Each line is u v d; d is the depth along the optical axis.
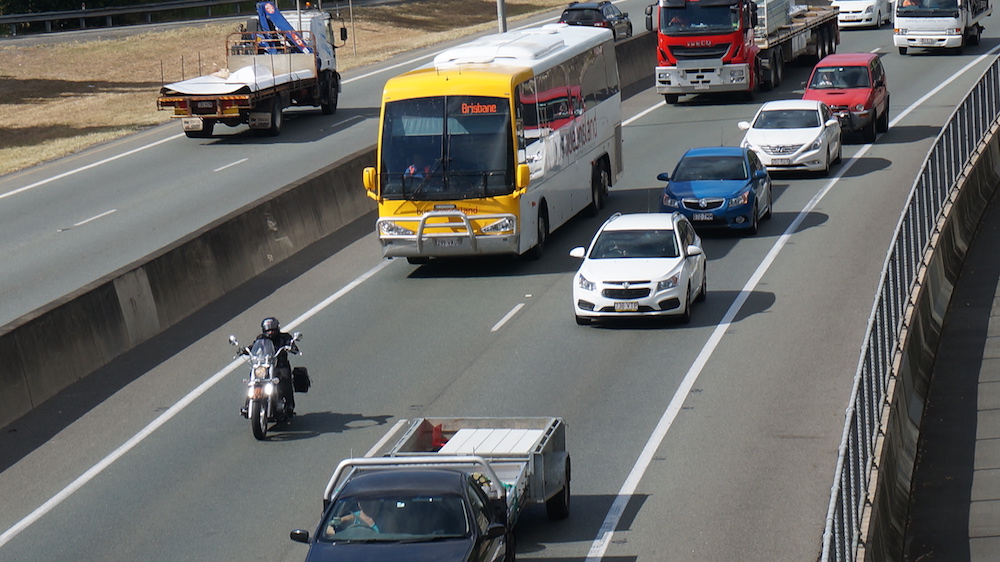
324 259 47.44
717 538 22.38
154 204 56.03
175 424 30.45
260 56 76.81
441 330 37.41
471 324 37.91
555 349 34.88
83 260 46.53
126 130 78.56
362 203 54.88
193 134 73.81
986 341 36.28
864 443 22.67
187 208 54.69
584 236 49.09
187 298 40.72
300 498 25.16
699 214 47.47
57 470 27.81
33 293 42.22
